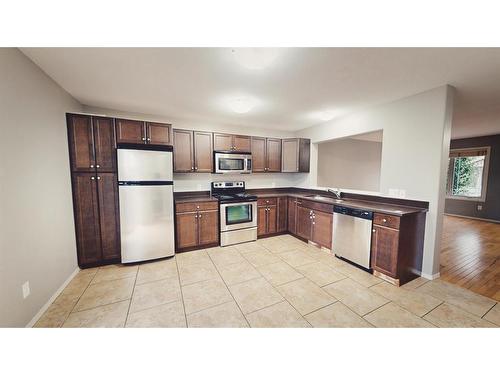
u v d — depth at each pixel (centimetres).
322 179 519
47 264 195
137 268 272
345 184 565
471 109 317
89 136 262
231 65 192
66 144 246
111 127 272
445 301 204
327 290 222
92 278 246
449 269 272
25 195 166
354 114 337
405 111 265
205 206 338
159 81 225
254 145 411
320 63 187
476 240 393
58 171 223
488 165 540
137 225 280
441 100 231
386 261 239
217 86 238
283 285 232
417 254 248
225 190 409
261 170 423
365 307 194
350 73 206
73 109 271
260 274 257
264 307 194
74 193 258
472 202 573
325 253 323
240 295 213
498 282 240
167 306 195
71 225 250
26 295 163
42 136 194
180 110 329
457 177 611
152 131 292
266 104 298
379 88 240
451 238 404
